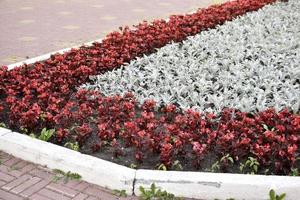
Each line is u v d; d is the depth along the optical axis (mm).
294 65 6684
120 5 12906
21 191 4094
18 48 8523
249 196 3975
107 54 7066
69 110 5168
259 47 7574
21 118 4977
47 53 8211
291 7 10422
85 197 4031
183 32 8211
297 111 5445
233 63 6965
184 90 5949
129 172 4109
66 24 10516
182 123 4836
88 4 12898
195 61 6871
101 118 5020
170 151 4297
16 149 4598
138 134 4539
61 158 4336
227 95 5723
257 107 5445
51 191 4105
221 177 4016
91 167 4195
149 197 3982
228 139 4387
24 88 5699
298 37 8016
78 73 6273
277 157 4289
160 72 6668
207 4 13320
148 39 7590
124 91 5930
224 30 8469
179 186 4008
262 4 10594
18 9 11992
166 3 13406
